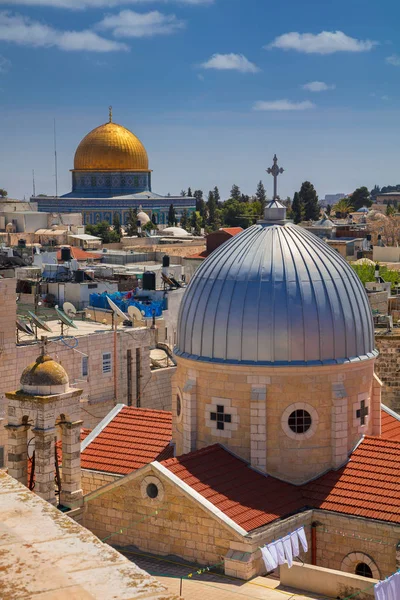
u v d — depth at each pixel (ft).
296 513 142.51
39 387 143.23
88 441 168.55
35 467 147.64
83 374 228.02
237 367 148.97
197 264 469.57
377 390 160.45
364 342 155.74
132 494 143.84
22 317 248.11
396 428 174.60
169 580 130.93
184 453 156.15
